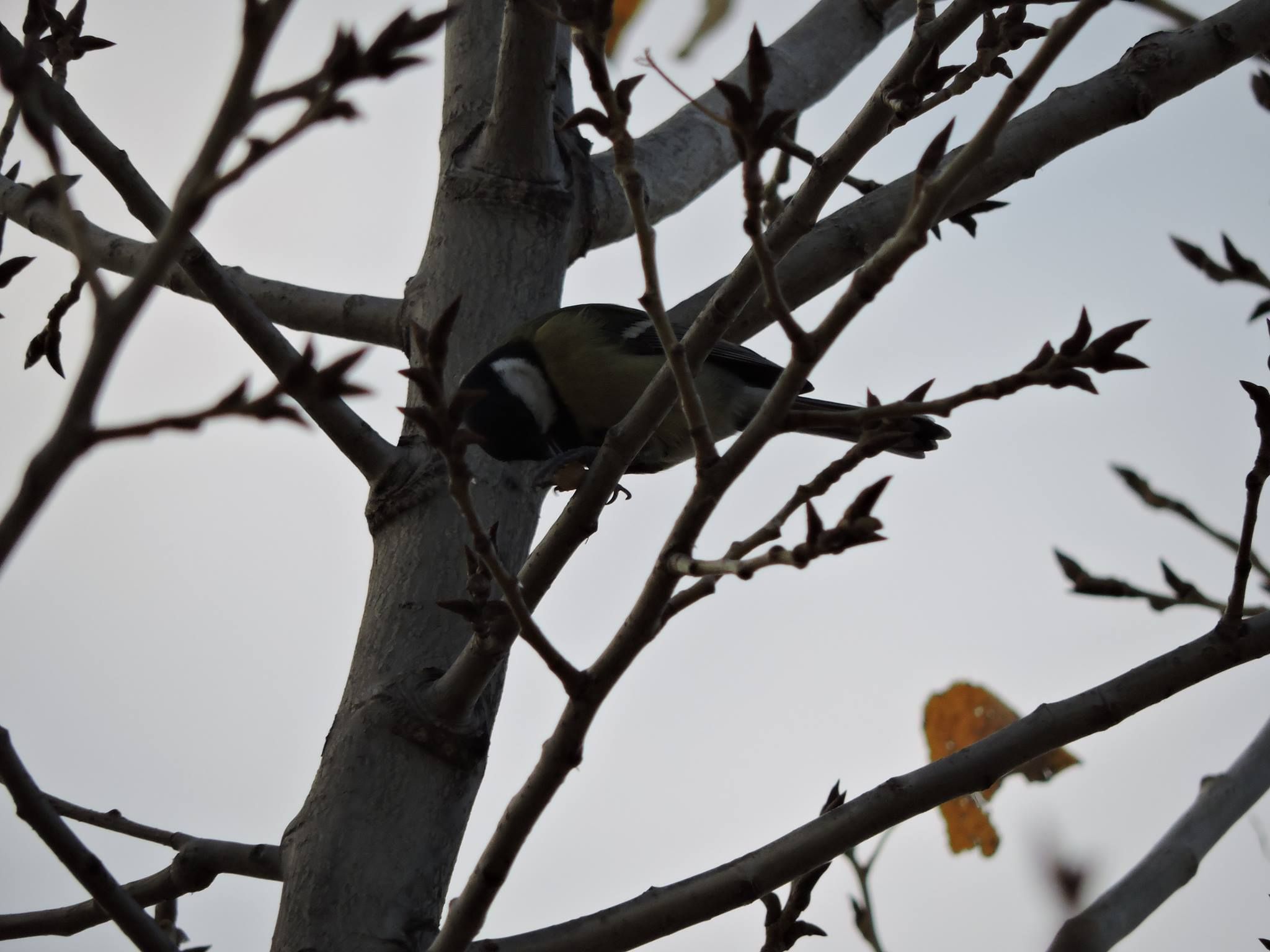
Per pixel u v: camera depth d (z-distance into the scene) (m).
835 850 5.56
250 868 6.45
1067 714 5.54
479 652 5.93
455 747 6.28
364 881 6.02
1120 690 5.52
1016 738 5.54
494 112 7.71
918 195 4.01
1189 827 5.89
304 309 8.41
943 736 7.01
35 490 3.01
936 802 5.54
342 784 6.22
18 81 3.10
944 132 4.02
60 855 5.07
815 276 7.50
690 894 5.61
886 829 5.57
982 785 5.50
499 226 7.76
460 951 4.56
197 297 8.30
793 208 5.22
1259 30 6.88
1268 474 5.31
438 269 7.75
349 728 6.36
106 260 8.40
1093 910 5.42
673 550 4.24
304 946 5.89
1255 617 5.53
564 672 4.32
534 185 7.85
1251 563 5.64
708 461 4.21
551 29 7.41
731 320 5.16
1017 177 6.93
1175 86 6.86
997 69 5.32
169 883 6.55
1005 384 4.04
